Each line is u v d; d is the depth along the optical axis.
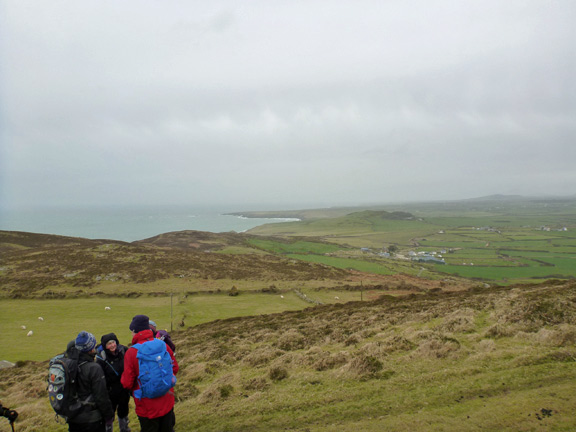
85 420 6.58
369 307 31.23
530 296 21.61
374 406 9.53
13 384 19.02
